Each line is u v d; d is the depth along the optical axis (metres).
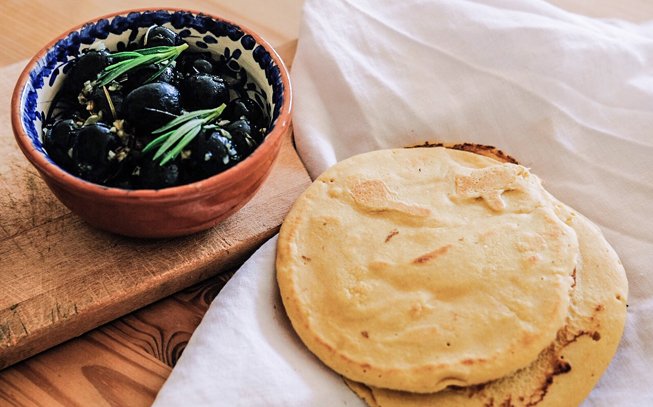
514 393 0.37
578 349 0.39
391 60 0.50
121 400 0.38
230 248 0.42
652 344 0.41
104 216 0.39
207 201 0.39
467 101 0.49
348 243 0.41
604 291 0.40
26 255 0.41
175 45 0.43
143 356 0.40
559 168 0.48
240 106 0.42
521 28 0.49
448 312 0.38
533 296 0.39
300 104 0.49
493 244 0.41
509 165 0.44
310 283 0.40
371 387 0.38
